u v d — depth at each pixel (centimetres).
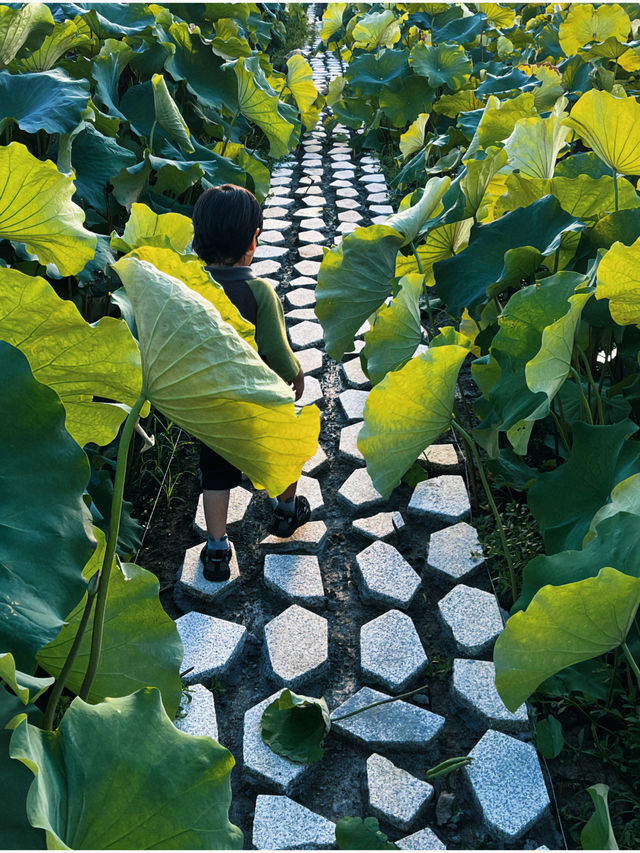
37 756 99
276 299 247
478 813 187
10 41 286
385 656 229
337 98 764
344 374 392
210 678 225
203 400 118
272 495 140
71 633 142
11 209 144
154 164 326
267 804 188
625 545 173
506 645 152
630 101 228
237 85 460
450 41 714
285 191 636
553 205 266
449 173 439
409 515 294
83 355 130
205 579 258
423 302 409
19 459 109
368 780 193
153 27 399
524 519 278
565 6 767
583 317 240
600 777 194
